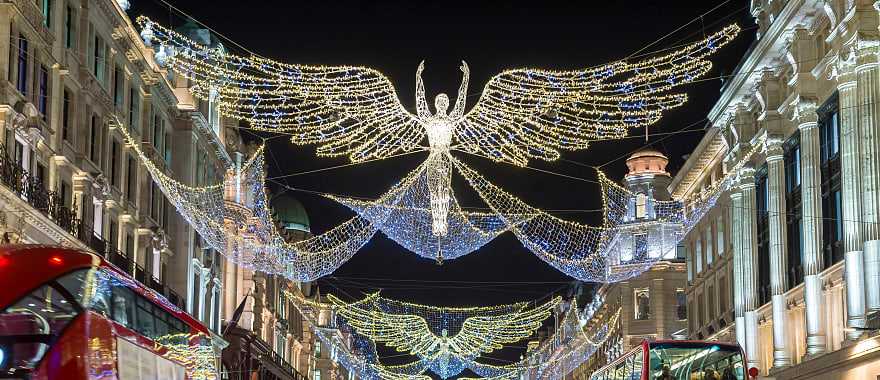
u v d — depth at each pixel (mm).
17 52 33406
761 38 46656
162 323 20656
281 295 84875
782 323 47125
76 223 36031
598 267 40469
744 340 52375
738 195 53281
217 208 57594
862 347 36688
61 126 37469
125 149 45219
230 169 63000
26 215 31125
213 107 60062
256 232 64812
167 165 51156
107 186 41750
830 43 41062
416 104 26766
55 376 14711
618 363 36969
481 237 32688
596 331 99500
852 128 38250
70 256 15680
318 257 35375
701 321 64188
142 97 47906
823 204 42750
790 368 44750
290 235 92750
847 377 38969
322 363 106938
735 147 53312
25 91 34375
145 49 48500
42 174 36312
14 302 14195
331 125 28141
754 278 51781
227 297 65938
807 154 43438
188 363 22453
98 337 16344
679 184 67812
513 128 27609
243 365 63000
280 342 84125
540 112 27406
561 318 126875
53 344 14781
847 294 38500
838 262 40719
